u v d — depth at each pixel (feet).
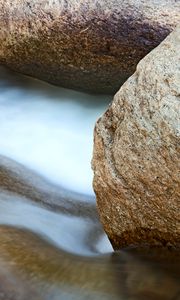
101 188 12.76
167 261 12.17
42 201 15.99
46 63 20.67
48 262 12.29
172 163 11.23
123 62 19.27
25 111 21.35
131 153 11.88
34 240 13.39
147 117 11.62
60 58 20.08
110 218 12.94
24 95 22.16
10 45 20.62
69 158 18.75
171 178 11.35
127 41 18.84
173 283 11.59
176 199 11.49
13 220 14.44
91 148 19.33
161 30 18.48
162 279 11.72
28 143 19.47
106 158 12.46
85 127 20.54
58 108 21.48
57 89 22.48
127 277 11.82
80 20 19.12
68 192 16.92
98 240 14.43
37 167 18.19
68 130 20.33
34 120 20.86
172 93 11.37
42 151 19.08
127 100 12.16
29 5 19.72
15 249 12.53
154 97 11.61
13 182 16.71
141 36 18.69
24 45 20.33
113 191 12.48
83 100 21.99
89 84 21.26
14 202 15.53
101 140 12.61
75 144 19.58
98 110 21.43
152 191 11.78
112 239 13.25
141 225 12.41
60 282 11.66
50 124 20.63
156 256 12.40
